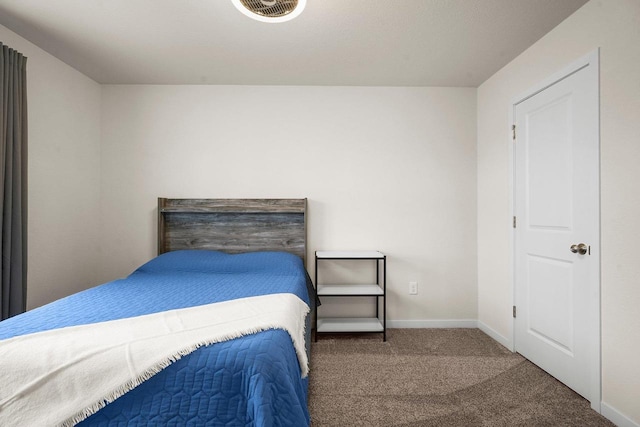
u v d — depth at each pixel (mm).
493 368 2242
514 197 2533
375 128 3074
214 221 3037
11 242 2053
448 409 1763
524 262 2416
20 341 1193
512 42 2289
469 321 3062
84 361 1094
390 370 2207
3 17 2006
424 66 2680
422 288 3062
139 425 1060
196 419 1074
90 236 2916
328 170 3078
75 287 2746
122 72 2789
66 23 2072
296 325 1566
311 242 3072
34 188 2355
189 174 3062
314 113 3074
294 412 1098
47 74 2449
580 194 1890
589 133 1819
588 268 1831
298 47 2375
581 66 1864
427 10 1930
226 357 1148
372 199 3072
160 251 2953
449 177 3062
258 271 2600
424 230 3061
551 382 2055
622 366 1615
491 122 2854
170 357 1122
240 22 2062
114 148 3025
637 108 1546
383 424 1633
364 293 2742
